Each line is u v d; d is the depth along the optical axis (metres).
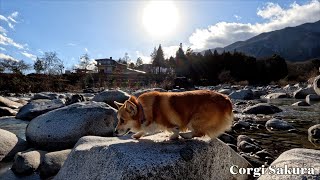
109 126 1.76
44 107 2.76
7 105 3.33
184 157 0.90
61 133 1.62
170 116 1.02
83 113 1.71
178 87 7.88
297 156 0.92
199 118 1.00
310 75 10.90
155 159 0.86
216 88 9.48
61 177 1.02
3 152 1.48
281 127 2.24
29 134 1.67
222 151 1.08
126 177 0.79
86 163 0.96
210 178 1.00
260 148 1.64
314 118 2.81
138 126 1.06
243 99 5.44
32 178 1.22
